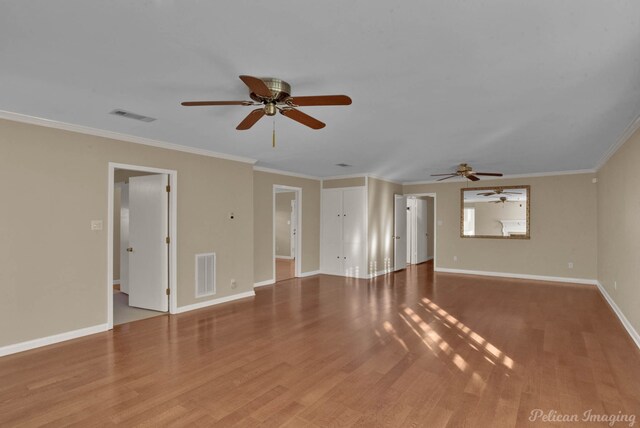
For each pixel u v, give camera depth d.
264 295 6.09
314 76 2.57
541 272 7.58
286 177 7.54
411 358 3.35
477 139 4.47
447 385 2.82
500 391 2.72
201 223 5.26
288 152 5.36
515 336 3.97
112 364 3.22
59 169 3.82
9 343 3.46
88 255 4.03
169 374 3.01
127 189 6.19
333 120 3.64
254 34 2.01
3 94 2.92
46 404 2.54
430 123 3.74
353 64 2.39
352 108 3.26
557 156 5.62
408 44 2.12
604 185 5.96
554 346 3.66
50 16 1.83
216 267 5.46
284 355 3.42
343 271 8.09
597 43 2.10
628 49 2.17
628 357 3.37
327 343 3.74
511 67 2.43
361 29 1.96
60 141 3.83
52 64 2.38
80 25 1.91
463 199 8.50
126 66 2.41
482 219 8.27
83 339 3.87
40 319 3.66
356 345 3.69
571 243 7.29
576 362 3.26
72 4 1.72
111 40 2.08
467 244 8.44
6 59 2.30
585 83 2.69
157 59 2.31
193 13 1.81
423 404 2.54
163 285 4.92
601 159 5.86
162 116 3.53
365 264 7.78
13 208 3.50
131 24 1.91
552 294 6.17
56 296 3.78
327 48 2.17
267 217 7.12
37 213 3.66
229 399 2.61
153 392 2.71
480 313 4.93
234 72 2.51
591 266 7.08
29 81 2.65
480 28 1.95
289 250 11.09
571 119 3.61
